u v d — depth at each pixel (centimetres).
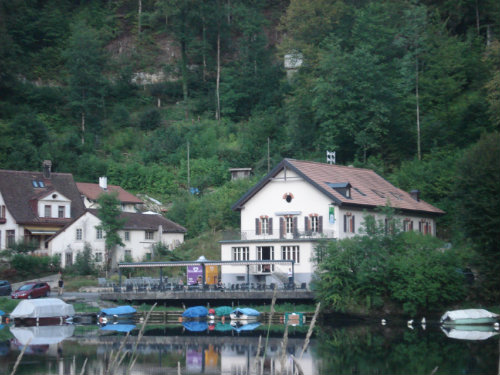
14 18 12988
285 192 6184
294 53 10281
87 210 7525
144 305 5766
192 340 4319
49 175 8706
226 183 9325
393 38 9575
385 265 5175
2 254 7188
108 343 4172
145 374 3133
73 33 12531
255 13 12925
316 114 8925
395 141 8819
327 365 3306
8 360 3475
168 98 12344
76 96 11475
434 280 5178
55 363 3384
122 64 12912
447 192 7662
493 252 5175
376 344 4041
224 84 11794
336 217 5934
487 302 5297
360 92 8512
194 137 10675
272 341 4256
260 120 10744
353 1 10888
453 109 8825
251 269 6053
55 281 6838
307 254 5825
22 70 12275
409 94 9038
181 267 7319
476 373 3014
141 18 13338
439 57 9281
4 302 5694
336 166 6750
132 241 7725
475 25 10394
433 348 3838
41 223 8038
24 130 10250
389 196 6762
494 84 8088
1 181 8156
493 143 5356
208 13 12256
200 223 8606
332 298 5106
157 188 9806
